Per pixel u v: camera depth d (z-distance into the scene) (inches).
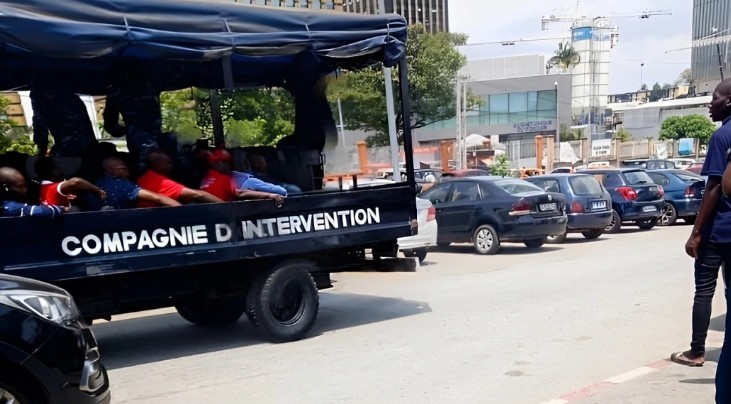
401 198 317.4
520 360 248.2
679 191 765.3
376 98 408.8
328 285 317.4
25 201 242.7
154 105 283.0
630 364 239.1
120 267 241.9
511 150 2534.5
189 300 287.9
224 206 265.7
